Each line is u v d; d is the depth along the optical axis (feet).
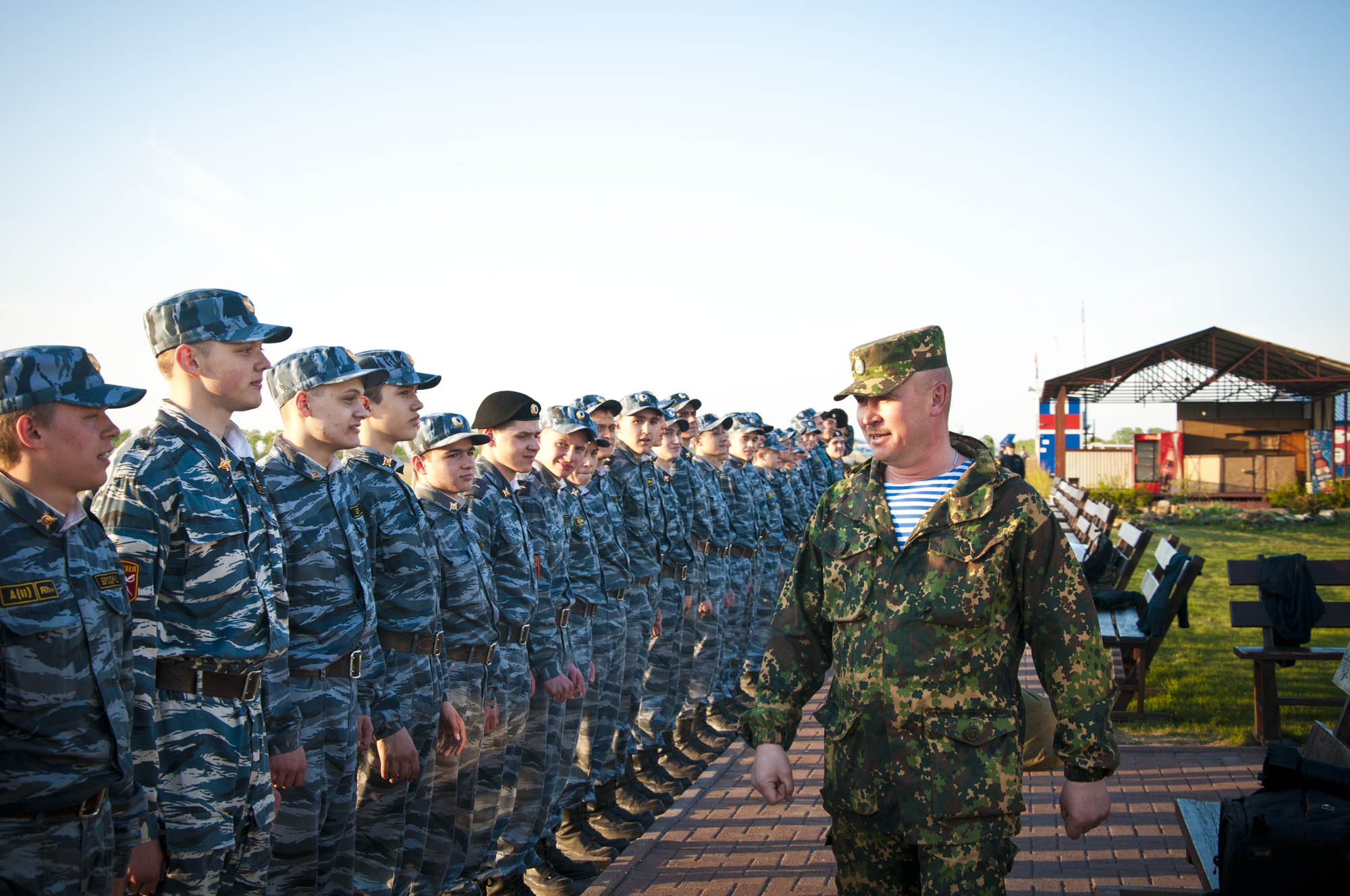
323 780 12.11
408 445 16.11
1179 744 23.30
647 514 23.86
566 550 18.67
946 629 9.34
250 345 11.08
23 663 8.16
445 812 14.98
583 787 19.52
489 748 16.03
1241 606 23.57
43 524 8.54
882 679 9.41
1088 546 40.86
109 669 8.79
